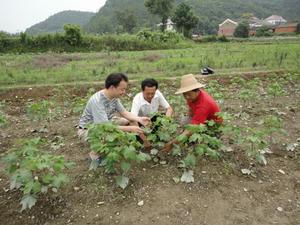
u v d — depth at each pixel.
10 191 4.32
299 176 4.67
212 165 4.81
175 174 4.58
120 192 4.18
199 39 48.78
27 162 3.55
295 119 7.18
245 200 4.08
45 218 3.79
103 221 3.71
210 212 3.84
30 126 6.99
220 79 12.16
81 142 5.91
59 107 8.26
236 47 28.09
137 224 3.65
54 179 3.73
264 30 71.00
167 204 3.96
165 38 35.69
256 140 4.50
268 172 4.74
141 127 5.22
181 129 5.86
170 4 61.75
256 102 8.70
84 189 4.25
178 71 14.12
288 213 3.87
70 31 31.20
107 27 108.25
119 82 4.49
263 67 14.85
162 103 5.71
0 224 3.74
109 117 4.98
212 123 4.59
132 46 32.38
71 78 12.60
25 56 22.44
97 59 19.91
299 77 12.02
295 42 35.41
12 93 10.30
